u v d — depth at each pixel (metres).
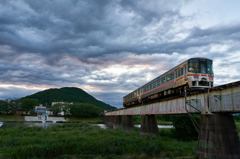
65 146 21.53
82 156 19.61
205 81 21.27
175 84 24.58
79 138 25.47
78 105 114.44
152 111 29.64
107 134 35.28
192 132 31.56
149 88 34.38
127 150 21.73
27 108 102.75
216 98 15.55
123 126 48.84
